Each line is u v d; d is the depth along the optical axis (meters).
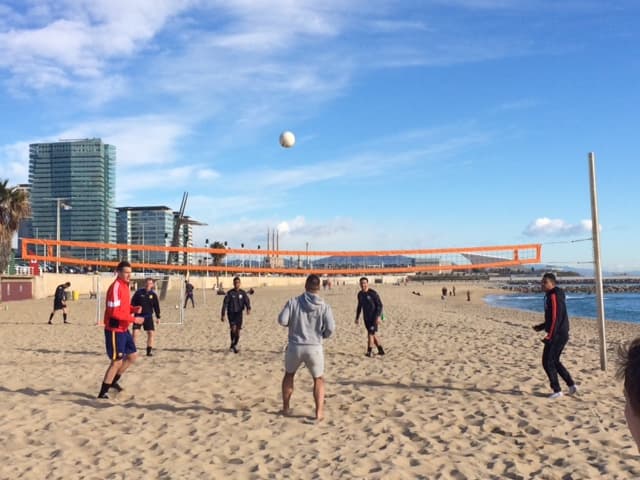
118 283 6.61
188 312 23.67
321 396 5.73
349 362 9.29
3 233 30.66
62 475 4.15
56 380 7.66
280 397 6.69
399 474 4.12
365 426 5.46
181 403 6.41
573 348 10.91
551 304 6.55
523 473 4.16
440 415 5.81
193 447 4.80
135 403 6.38
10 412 5.88
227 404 6.34
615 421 5.50
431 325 16.69
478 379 7.66
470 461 4.42
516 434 5.20
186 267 28.16
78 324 17.45
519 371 8.21
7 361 9.46
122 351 6.60
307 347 5.67
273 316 20.44
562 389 7.05
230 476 4.14
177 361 9.48
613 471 4.15
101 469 4.28
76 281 41.09
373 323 9.96
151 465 4.37
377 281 110.56
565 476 4.11
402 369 8.55
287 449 4.75
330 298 40.22
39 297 36.00
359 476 4.11
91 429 5.32
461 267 31.89
